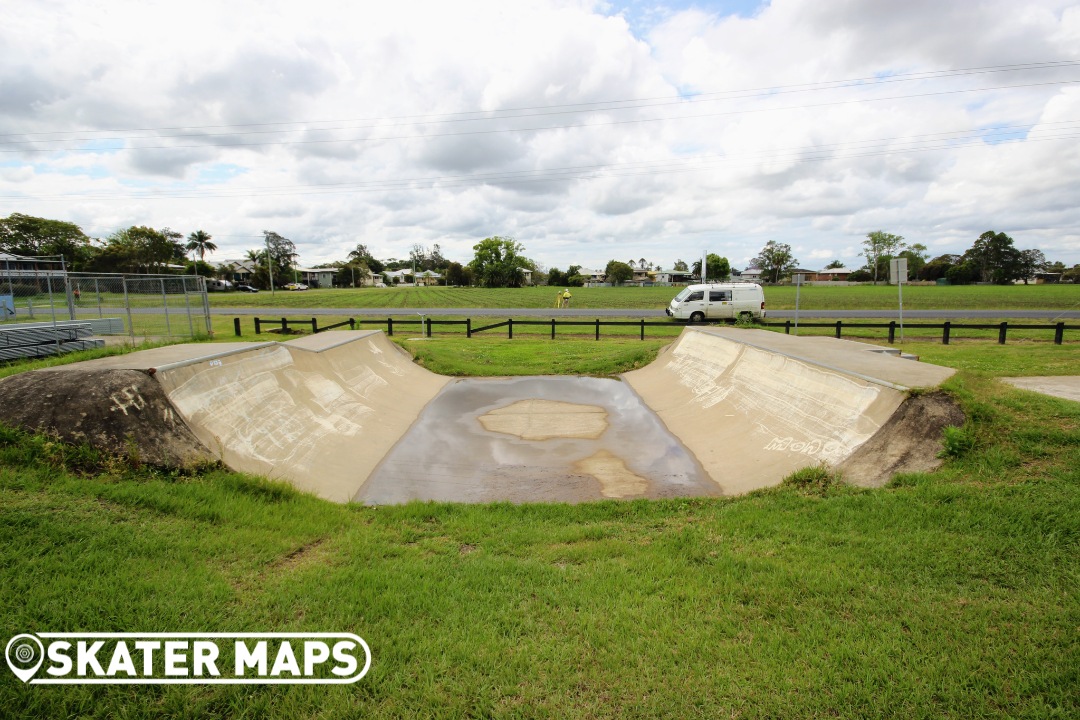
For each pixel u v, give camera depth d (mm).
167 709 2811
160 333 19719
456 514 5598
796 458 6656
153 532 4438
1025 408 6230
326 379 9859
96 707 2791
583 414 10344
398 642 3354
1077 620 3422
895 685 2971
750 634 3432
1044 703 2836
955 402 6145
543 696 2949
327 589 3916
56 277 20000
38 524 4203
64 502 4590
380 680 3051
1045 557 4094
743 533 4848
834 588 3861
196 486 5277
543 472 7305
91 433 5438
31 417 5492
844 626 3469
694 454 8008
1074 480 5012
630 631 3469
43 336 13680
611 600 3811
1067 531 4359
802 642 3332
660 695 2939
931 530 4586
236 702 2861
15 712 2721
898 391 6402
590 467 7496
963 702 2854
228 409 6957
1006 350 17062
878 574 4008
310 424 8094
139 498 4848
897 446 5973
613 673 3107
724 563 4285
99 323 18891
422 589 3939
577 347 18922
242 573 4109
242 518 4945
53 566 3781
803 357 8797
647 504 5820
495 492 6605
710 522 5176
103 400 5668
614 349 18344
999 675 3018
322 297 59750
